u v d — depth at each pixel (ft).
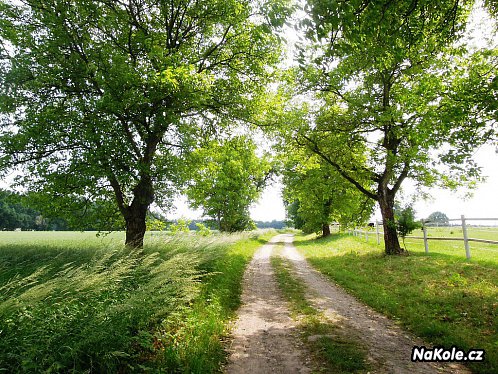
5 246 46.47
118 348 14.23
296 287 36.42
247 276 43.78
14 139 33.12
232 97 42.80
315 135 52.11
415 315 22.62
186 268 25.86
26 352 11.51
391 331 21.07
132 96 31.32
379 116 42.16
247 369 16.11
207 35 43.21
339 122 50.78
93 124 30.89
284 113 47.75
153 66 34.63
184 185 41.83
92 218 41.37
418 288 28.76
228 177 112.57
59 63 33.83
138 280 22.43
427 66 36.40
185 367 14.96
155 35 39.58
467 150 32.65
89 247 43.50
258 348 18.88
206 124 48.67
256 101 45.34
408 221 46.62
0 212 194.90
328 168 54.85
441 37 25.63
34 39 32.60
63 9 32.35
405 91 38.52
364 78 47.62
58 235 114.52
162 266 22.27
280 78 46.60
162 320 18.16
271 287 36.83
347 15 15.06
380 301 27.40
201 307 24.08
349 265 46.98
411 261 40.37
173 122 34.12
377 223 68.54
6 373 11.13
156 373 14.06
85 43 34.96
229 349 18.78
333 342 19.11
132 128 36.83
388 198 50.88
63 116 32.58
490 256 38.45
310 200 89.35
